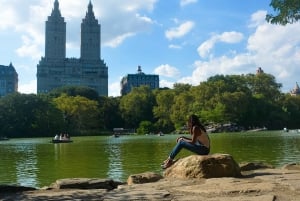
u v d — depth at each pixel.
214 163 10.78
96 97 165.38
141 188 9.37
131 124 154.38
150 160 30.78
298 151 35.22
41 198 8.71
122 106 155.00
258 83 153.25
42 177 22.84
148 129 135.12
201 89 132.50
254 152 35.06
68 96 153.12
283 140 57.44
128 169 25.20
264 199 7.17
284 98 153.25
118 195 8.48
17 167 28.88
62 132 131.12
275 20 15.12
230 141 56.81
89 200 8.05
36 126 127.94
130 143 63.03
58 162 31.64
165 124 137.75
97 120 142.00
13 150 52.03
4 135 124.19
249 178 10.44
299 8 14.54
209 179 10.17
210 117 124.31
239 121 136.50
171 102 138.38
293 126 151.25
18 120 126.25
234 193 8.15
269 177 10.38
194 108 128.38
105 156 36.22
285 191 8.08
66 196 8.77
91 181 10.98
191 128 12.35
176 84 153.12
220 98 128.50
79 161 31.81
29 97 129.38
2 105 126.56
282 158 29.00
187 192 8.48
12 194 9.55
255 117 138.50
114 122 156.25
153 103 154.50
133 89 167.88
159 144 57.41
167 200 7.63
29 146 63.38
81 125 138.00
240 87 142.12
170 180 10.58
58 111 130.50
